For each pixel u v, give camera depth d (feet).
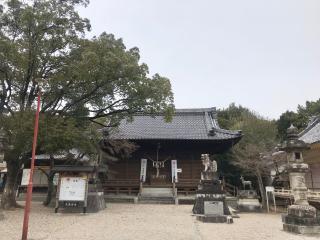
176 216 60.29
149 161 116.98
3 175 122.01
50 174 78.18
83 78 61.87
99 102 75.10
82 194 61.26
